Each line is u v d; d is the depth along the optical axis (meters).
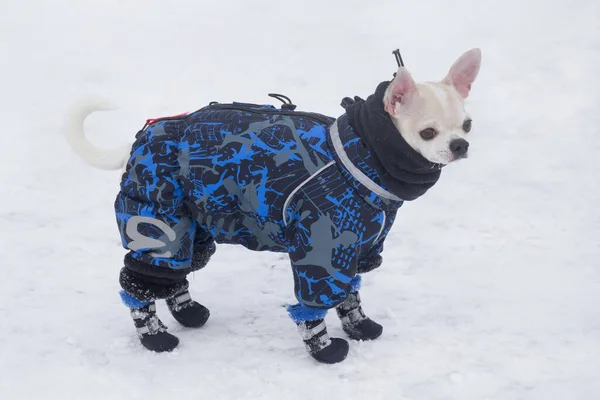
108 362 1.23
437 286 1.41
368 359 1.23
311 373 1.21
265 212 1.16
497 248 1.51
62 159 1.80
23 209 1.63
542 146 1.84
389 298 1.38
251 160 1.15
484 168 1.77
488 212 1.62
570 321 1.30
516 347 1.25
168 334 1.26
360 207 1.14
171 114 1.99
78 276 1.44
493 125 1.93
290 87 2.14
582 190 1.68
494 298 1.37
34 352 1.24
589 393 1.16
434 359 1.23
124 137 1.88
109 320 1.32
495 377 1.19
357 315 1.28
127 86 2.14
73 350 1.25
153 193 1.18
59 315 1.33
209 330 1.31
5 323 1.31
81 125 1.23
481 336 1.28
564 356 1.23
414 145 1.11
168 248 1.19
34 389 1.17
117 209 1.21
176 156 1.18
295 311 1.20
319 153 1.14
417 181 1.13
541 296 1.37
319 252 1.14
